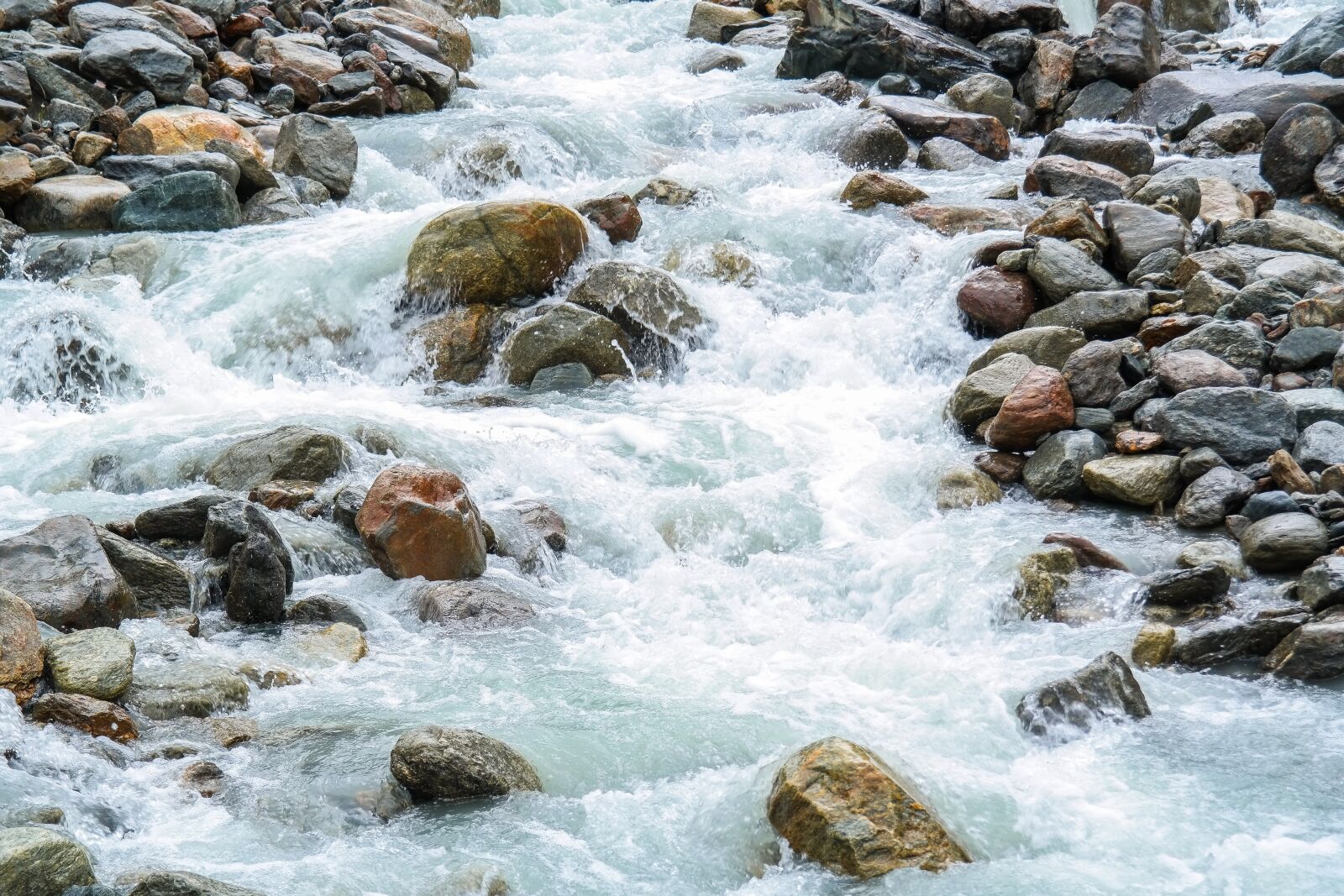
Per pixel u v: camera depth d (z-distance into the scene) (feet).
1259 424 29.81
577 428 34.73
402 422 33.76
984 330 38.04
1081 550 27.04
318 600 25.31
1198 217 42.04
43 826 15.92
